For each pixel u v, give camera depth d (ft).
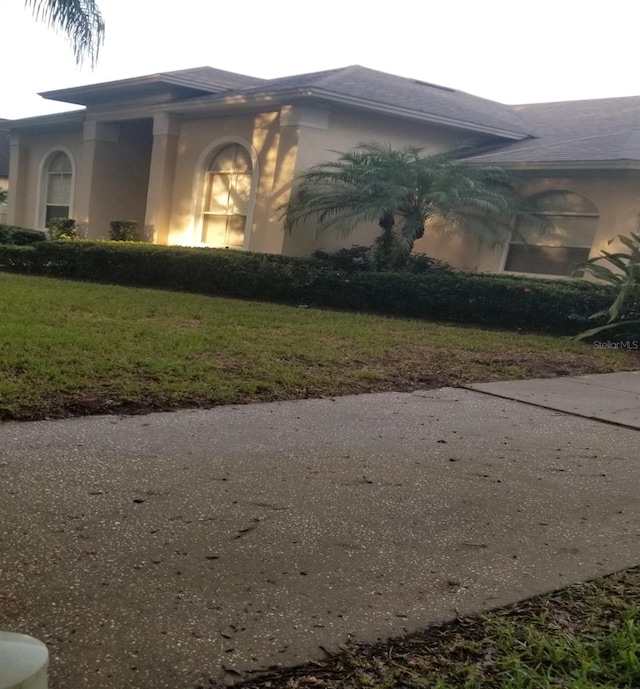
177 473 12.97
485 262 49.03
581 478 14.56
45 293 35.27
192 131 54.65
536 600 9.43
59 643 7.66
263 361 22.76
